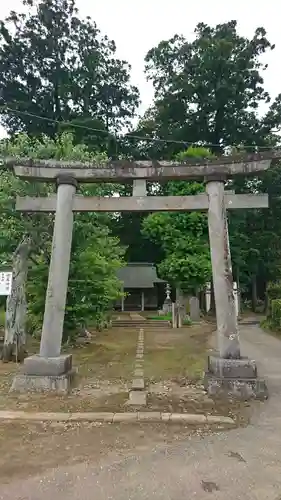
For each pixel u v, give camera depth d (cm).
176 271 2345
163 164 882
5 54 3609
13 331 1177
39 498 385
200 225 2359
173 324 2412
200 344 1622
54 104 3700
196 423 615
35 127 3534
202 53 3409
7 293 1132
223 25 3591
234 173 863
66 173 887
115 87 3888
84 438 549
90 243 1367
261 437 559
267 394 754
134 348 1493
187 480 425
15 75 3675
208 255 2358
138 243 3862
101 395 764
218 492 398
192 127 3481
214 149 3538
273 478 431
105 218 1424
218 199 859
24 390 770
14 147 1239
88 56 3738
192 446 524
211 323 2672
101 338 1830
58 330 825
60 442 534
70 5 3722
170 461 475
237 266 3212
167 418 627
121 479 427
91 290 1367
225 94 3281
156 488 406
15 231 1192
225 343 799
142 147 3684
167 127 3619
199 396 756
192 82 3441
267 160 848
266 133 3484
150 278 3556
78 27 3772
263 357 1266
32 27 3672
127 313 3325
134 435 562
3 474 438
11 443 529
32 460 475
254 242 3397
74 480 424
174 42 3716
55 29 3662
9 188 1171
